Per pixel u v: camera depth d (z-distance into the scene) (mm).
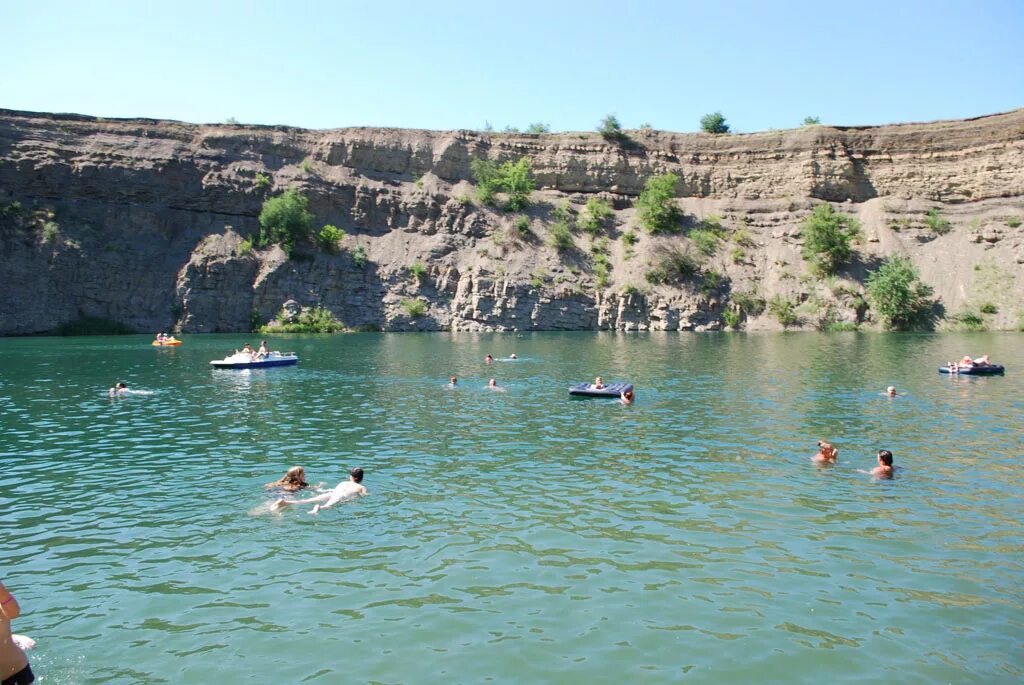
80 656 13141
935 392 43000
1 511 21234
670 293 109500
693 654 13148
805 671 12594
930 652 13188
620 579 16266
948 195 116000
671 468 25797
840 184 119812
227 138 117812
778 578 16281
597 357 66250
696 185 126438
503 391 45094
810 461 26703
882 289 100938
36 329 96938
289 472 23547
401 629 14062
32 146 105312
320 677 12438
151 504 21781
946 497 22094
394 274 112875
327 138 123188
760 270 112312
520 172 121688
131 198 109062
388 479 24391
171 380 50625
